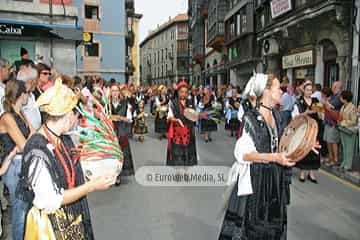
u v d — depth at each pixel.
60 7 12.38
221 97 12.34
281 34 14.83
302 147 2.20
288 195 2.66
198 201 4.73
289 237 3.62
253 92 2.62
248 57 19.92
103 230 3.79
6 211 4.20
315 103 6.62
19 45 11.88
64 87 1.92
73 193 1.83
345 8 10.27
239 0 21.70
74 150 1.99
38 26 11.77
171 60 64.69
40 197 1.75
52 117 1.88
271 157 2.30
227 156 7.67
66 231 1.88
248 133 2.49
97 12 28.17
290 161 2.26
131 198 4.88
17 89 3.01
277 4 14.41
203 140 10.15
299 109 6.12
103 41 28.45
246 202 2.51
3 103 2.99
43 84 4.19
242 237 2.51
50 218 1.86
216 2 25.84
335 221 4.05
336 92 6.88
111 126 2.15
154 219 4.11
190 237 3.62
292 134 2.41
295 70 14.95
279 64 16.53
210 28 29.69
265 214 2.47
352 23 10.12
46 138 1.87
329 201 4.75
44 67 4.20
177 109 5.56
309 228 3.85
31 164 1.77
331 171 6.36
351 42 10.22
